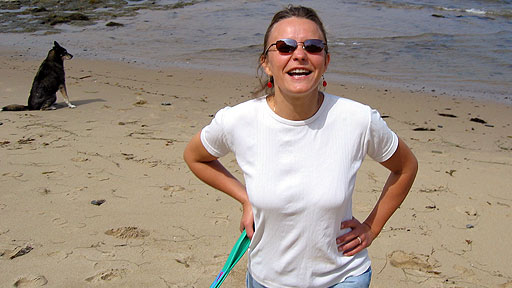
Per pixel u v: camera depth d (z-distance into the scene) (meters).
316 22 2.03
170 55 13.45
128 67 11.86
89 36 16.30
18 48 14.33
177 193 4.82
